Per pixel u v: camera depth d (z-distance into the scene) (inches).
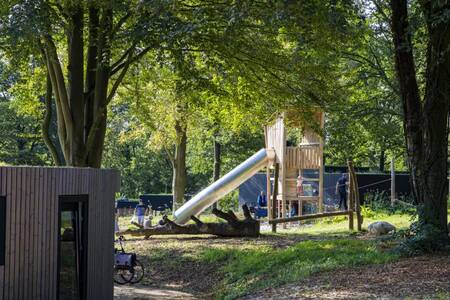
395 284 452.1
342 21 559.5
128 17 705.0
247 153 1955.0
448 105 597.6
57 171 402.6
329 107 794.8
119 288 647.1
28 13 604.1
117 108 1871.3
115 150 2401.6
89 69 776.3
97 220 468.4
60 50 927.7
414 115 608.1
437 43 574.9
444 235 580.4
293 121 848.3
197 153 2110.0
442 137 595.8
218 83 832.9
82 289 440.5
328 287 472.1
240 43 711.1
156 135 1464.1
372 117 799.1
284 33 697.6
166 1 584.7
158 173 2893.7
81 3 645.9
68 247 426.9
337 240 723.4
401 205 1124.5
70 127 746.2
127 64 740.0
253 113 895.1
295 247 690.2
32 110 943.7
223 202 1856.5
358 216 866.8
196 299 588.1
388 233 737.6
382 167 1946.4
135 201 2112.5
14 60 719.7
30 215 378.6
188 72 760.3
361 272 516.7
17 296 368.8
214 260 718.5
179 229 862.5
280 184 1081.4
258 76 791.7
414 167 605.3
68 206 427.5
